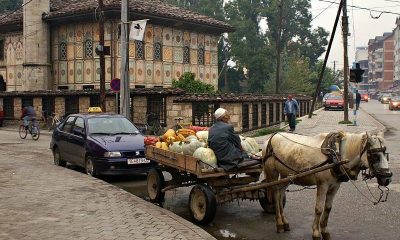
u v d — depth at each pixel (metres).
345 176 6.93
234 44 63.34
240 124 25.11
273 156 8.11
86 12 32.97
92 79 34.69
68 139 14.35
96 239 6.78
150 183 10.45
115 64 33.22
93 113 14.88
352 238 7.61
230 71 68.06
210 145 8.62
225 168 8.38
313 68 79.56
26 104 34.84
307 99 45.06
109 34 33.25
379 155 6.55
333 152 6.94
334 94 53.34
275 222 8.68
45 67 37.09
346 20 30.70
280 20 47.12
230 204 10.21
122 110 21.48
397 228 8.15
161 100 25.67
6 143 22.92
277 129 27.08
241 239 7.62
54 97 32.41
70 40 36.09
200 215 8.50
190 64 38.94
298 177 7.31
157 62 35.72
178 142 9.39
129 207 8.81
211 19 40.47
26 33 36.72
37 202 9.18
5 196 9.73
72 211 8.48
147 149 10.43
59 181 11.50
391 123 34.12
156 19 34.53
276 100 32.06
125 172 12.55
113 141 12.97
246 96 26.77
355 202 10.12
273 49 64.25
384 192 11.14
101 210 8.56
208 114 24.77
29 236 6.93
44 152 19.02
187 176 9.33
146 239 6.78
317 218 7.17
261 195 8.61
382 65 150.50
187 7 77.25
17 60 39.62
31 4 36.44
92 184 11.12
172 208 9.85
